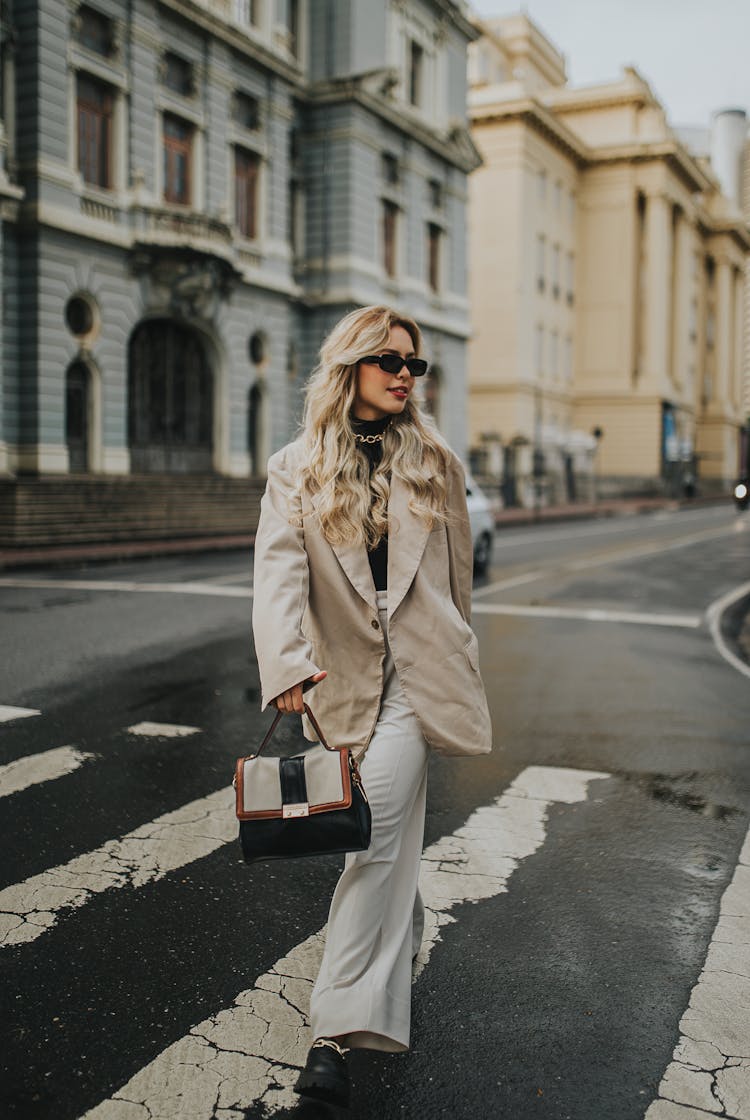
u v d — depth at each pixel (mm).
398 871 2674
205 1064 2660
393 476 2635
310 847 2328
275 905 3686
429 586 2648
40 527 20250
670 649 9695
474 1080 2625
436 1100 2539
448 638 2635
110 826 4516
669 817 4738
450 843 4344
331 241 32312
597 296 59938
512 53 61781
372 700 2633
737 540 26016
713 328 78750
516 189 50688
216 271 25719
